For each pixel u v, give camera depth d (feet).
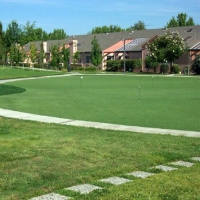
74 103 68.33
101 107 62.54
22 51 242.99
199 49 199.21
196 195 18.94
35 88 103.09
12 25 285.02
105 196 18.83
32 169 23.95
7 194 19.58
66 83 124.57
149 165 25.26
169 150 29.81
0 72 172.96
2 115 52.44
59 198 18.93
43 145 31.32
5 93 87.66
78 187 20.57
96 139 34.35
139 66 219.82
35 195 19.36
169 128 42.78
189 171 23.61
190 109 59.82
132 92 92.27
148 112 56.49
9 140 33.58
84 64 252.83
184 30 229.66
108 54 244.01
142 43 233.55
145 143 32.60
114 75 181.16
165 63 206.69
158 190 19.66
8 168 24.12
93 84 120.57
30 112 56.29
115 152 28.78
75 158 26.86
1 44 260.21
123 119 49.78
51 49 249.96
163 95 84.38
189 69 198.70
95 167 24.57
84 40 271.49
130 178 22.21
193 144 32.48
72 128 41.24
